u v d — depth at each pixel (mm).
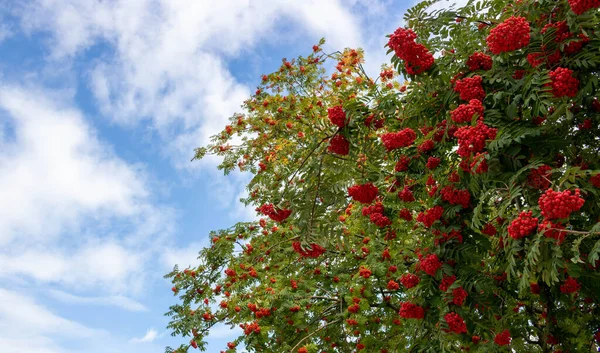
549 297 4355
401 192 4512
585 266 3756
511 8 3854
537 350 4816
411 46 3549
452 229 3830
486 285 3719
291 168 4406
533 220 2744
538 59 3461
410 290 5969
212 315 7840
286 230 8047
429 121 4082
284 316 6891
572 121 4027
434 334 4398
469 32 4254
